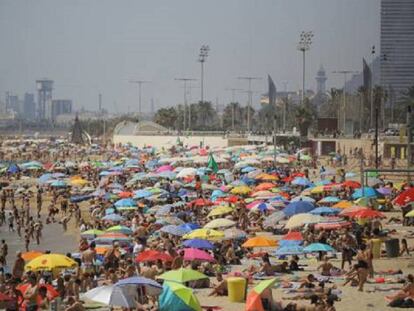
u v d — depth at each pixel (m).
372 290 50.47
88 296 41.72
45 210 133.25
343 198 92.06
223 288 50.59
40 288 44.66
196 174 120.31
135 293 42.09
